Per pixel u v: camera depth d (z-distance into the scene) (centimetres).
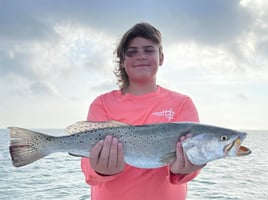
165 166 77
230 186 295
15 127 76
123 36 87
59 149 78
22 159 76
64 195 265
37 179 328
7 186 294
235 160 482
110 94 87
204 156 73
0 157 489
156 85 87
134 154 76
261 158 512
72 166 410
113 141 70
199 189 282
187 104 84
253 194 265
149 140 76
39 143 77
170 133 75
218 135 74
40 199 253
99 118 83
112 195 76
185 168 73
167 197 76
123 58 86
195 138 73
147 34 84
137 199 76
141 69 83
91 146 77
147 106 82
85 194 268
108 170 71
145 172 77
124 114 82
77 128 79
